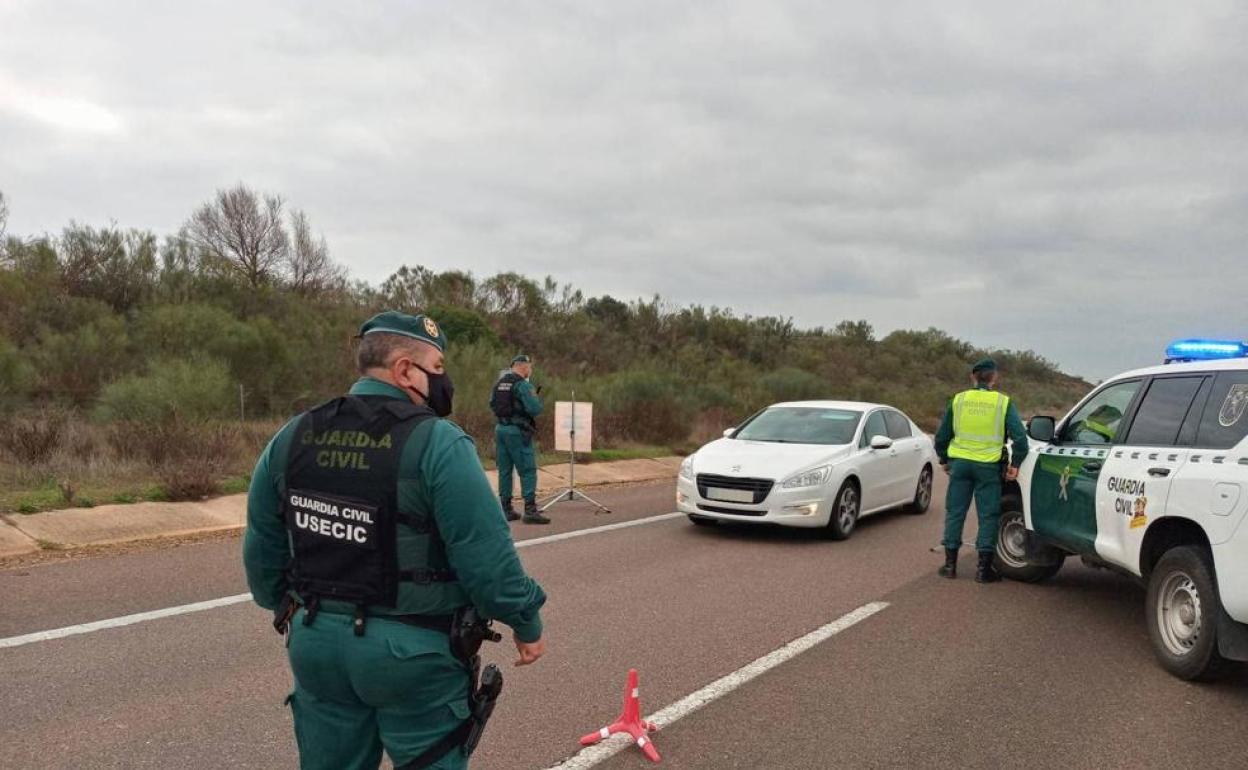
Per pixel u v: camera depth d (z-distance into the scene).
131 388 13.55
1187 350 6.10
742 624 6.24
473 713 2.46
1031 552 7.60
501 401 10.09
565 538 9.33
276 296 23.59
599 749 4.15
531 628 2.51
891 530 10.37
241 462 11.74
